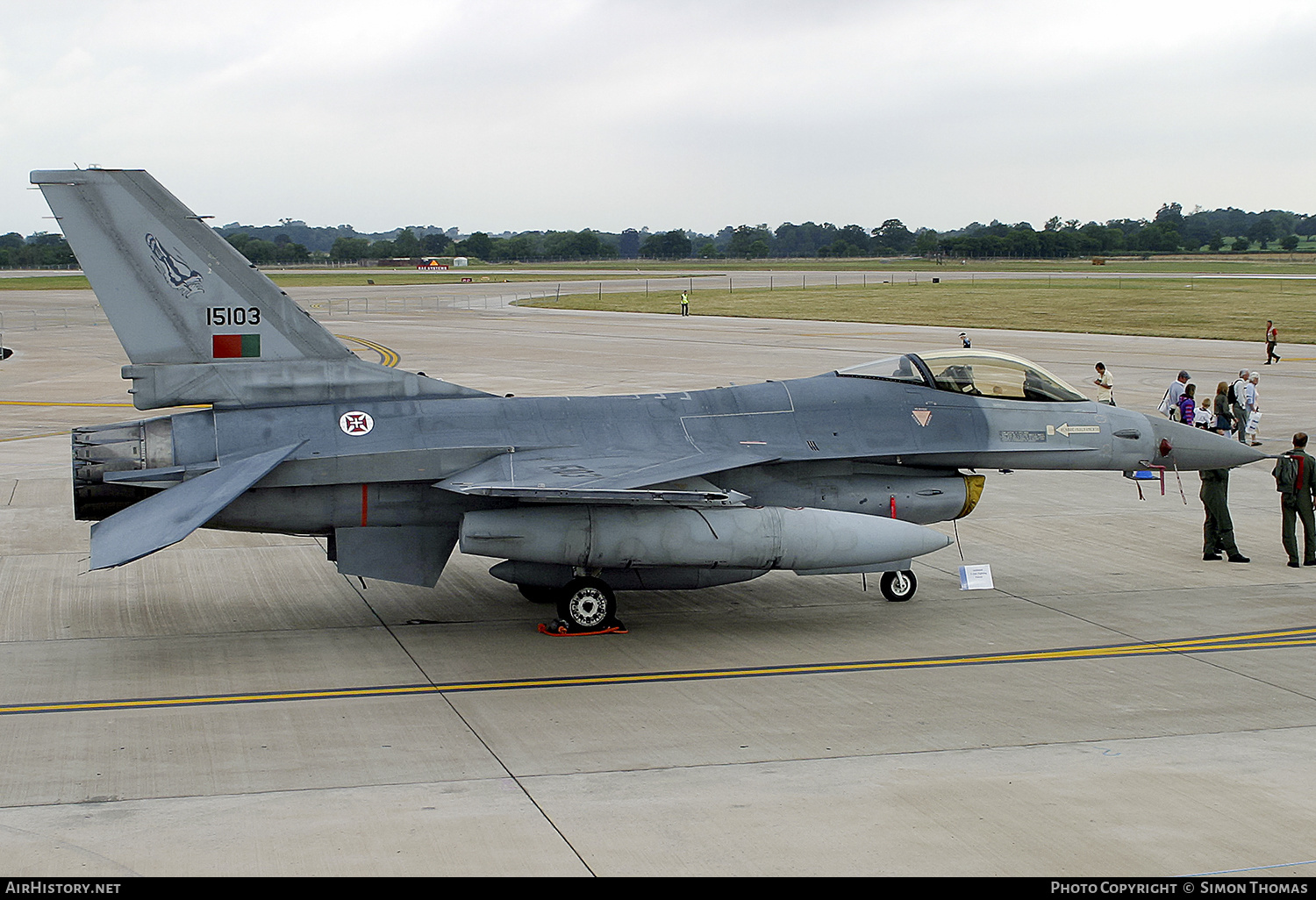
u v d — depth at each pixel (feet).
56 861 30.14
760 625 56.49
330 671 48.21
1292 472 67.56
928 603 60.85
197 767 37.27
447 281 589.32
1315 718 42.70
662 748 39.32
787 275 655.76
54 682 46.19
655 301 383.65
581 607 54.03
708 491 51.39
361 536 54.60
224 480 48.85
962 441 61.26
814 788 35.68
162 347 52.75
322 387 54.80
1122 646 52.37
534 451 55.11
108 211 51.29
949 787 35.73
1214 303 343.05
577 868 29.94
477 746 39.52
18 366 176.65
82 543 71.36
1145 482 98.68
